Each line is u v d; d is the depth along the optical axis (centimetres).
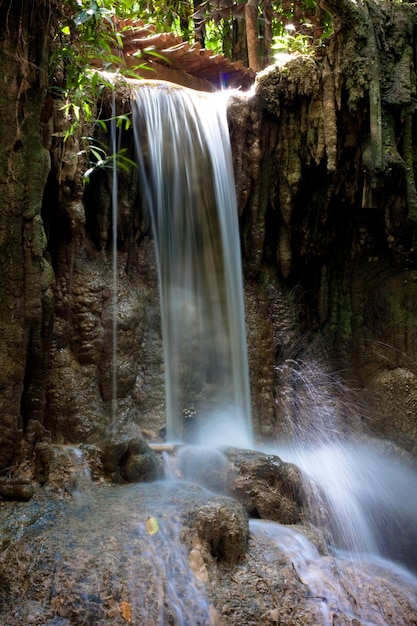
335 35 592
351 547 468
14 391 403
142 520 360
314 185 631
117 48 607
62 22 445
